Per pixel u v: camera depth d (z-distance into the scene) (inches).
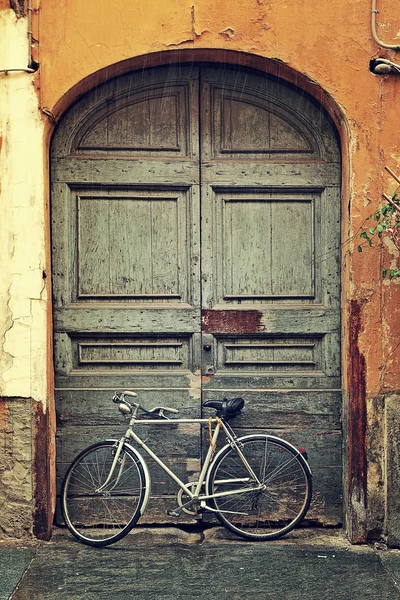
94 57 189.8
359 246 188.1
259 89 201.2
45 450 192.1
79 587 164.7
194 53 193.2
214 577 170.4
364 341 192.5
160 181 200.4
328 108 197.8
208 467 196.2
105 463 198.8
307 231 202.7
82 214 201.0
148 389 201.5
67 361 200.8
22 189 190.1
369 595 162.2
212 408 200.4
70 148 200.1
